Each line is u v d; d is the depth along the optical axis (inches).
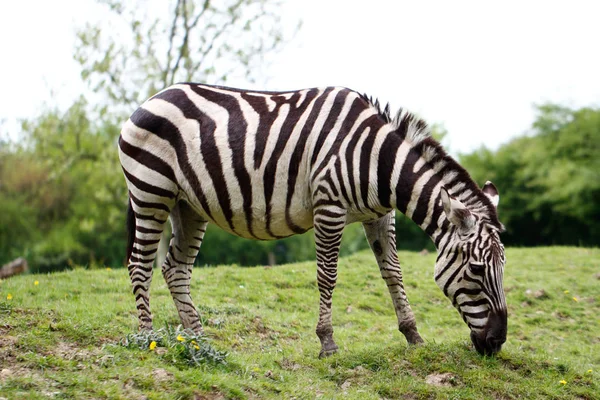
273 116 225.0
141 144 229.0
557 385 205.8
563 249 506.6
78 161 741.9
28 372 172.2
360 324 318.7
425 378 205.2
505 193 1051.9
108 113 663.1
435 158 213.5
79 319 231.1
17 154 1106.7
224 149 223.3
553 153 1056.8
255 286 355.9
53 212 1211.9
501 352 218.7
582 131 1040.8
